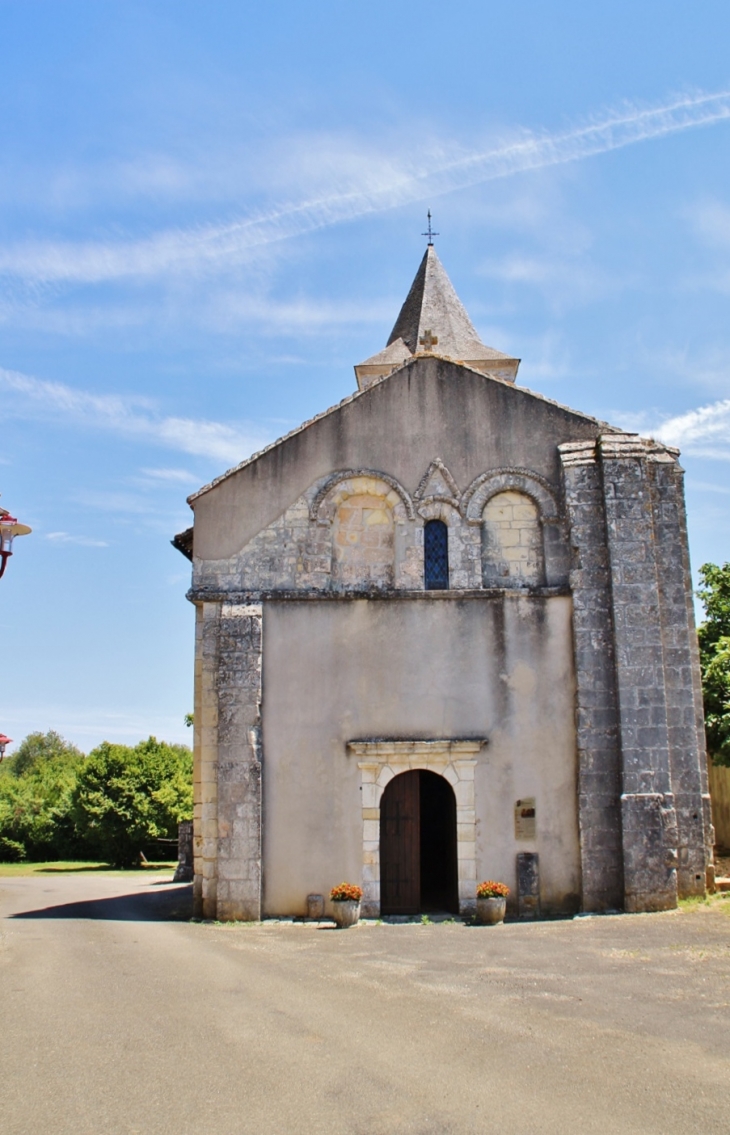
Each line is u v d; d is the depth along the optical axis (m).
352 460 17.16
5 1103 6.43
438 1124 5.99
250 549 16.84
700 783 15.45
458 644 16.30
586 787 15.49
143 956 12.02
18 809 47.44
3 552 12.28
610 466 16.44
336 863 15.64
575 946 12.02
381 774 15.88
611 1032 7.94
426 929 14.19
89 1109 6.31
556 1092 6.53
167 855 42.50
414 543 16.75
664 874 14.89
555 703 16.02
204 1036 8.04
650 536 16.14
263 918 15.44
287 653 16.34
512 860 15.54
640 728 15.43
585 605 16.14
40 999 9.48
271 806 15.83
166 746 42.88
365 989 9.82
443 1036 7.93
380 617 16.42
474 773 15.82
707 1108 6.16
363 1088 6.68
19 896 22.39
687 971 10.23
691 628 16.05
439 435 17.19
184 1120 6.11
